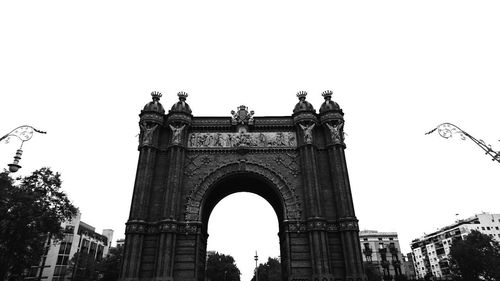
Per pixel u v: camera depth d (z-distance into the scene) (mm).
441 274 152125
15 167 29172
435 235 164250
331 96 54062
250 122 51781
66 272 101375
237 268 175125
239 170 48562
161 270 41094
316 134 51844
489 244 86125
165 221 43562
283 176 48250
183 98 53156
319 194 45938
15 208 44250
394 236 165000
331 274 41469
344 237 43656
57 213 49656
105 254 133625
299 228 44781
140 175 46469
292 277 42188
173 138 48969
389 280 118938
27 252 48844
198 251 43969
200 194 47094
